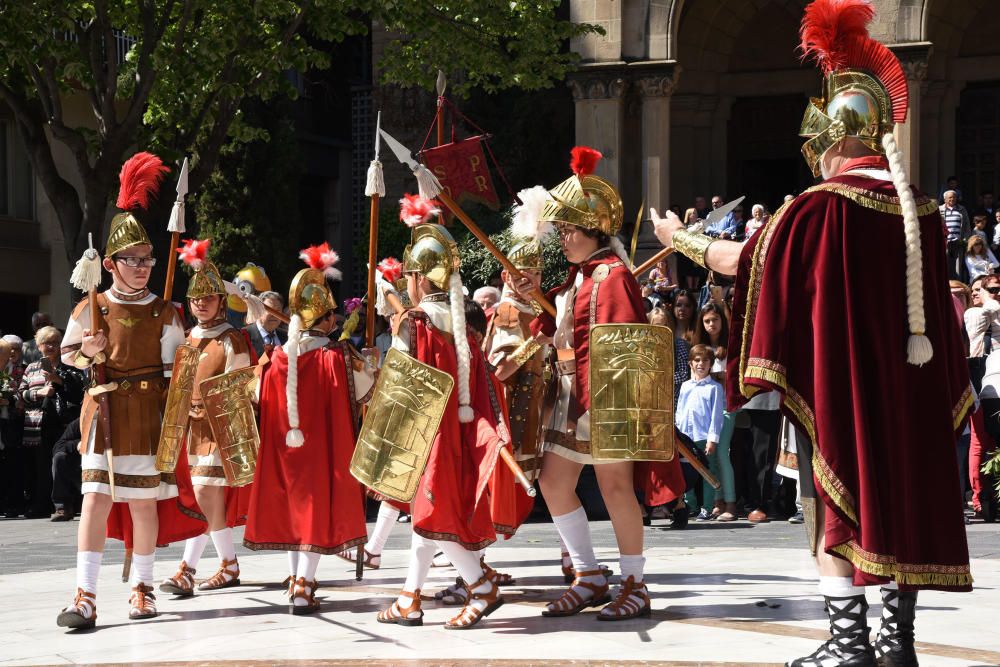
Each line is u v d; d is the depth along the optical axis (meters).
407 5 17.31
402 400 5.93
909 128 21.86
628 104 23.61
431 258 6.18
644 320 6.07
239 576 7.74
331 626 6.03
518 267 7.73
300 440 6.37
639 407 5.87
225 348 7.33
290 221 25.47
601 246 6.27
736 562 8.16
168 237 25.38
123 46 23.33
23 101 17.06
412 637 5.69
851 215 4.45
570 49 23.59
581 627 5.80
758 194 28.17
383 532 7.98
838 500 4.30
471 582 5.94
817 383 4.38
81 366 6.36
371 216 6.71
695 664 4.86
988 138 25.61
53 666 5.20
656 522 11.64
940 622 5.72
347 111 32.19
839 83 4.71
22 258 24.91
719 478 11.73
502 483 6.50
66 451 13.45
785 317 4.46
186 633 5.94
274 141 24.91
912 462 4.41
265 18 17.66
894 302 4.44
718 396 11.69
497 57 18.55
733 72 27.58
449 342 6.14
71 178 25.20
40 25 15.77
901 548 4.35
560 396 6.26
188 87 16.56
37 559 9.68
